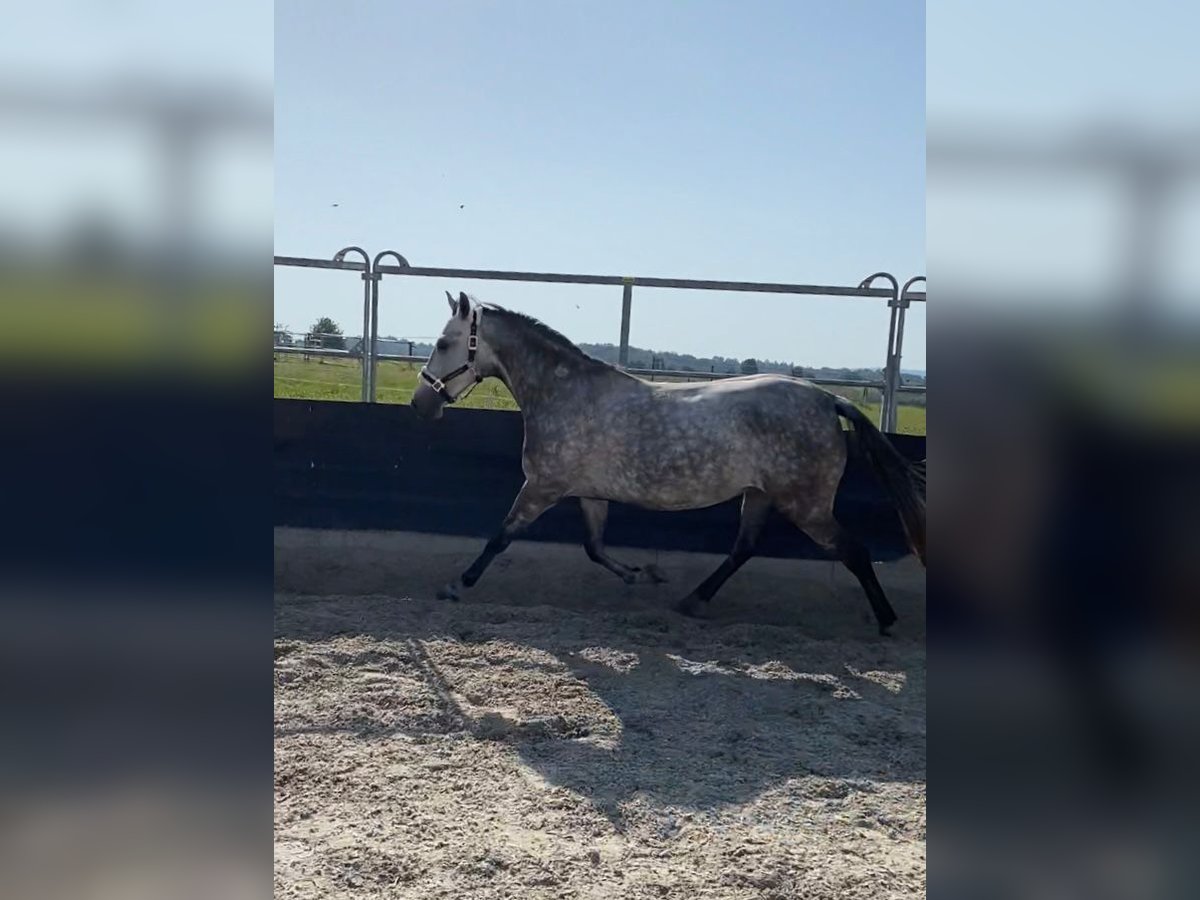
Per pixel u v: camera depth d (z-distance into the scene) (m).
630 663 4.30
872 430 4.95
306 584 5.71
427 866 2.42
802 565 5.94
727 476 5.02
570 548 6.05
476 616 5.01
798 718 3.69
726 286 5.85
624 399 5.11
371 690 3.79
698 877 2.43
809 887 2.39
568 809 2.80
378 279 6.00
